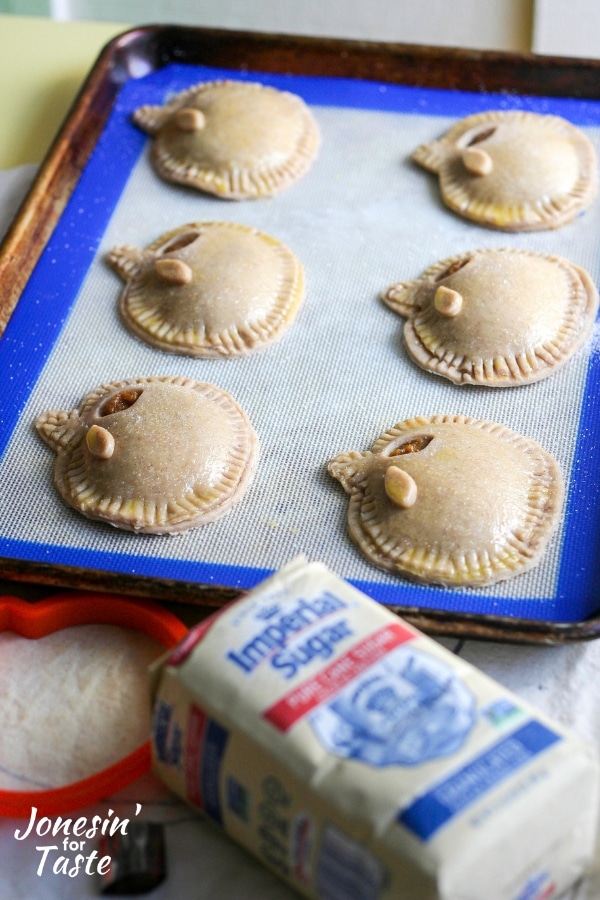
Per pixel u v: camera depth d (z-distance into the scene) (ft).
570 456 2.57
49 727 2.30
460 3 3.99
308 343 2.78
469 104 3.20
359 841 1.90
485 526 2.43
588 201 2.97
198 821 2.18
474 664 2.34
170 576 2.44
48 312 2.84
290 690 2.00
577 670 2.33
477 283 2.75
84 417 2.65
